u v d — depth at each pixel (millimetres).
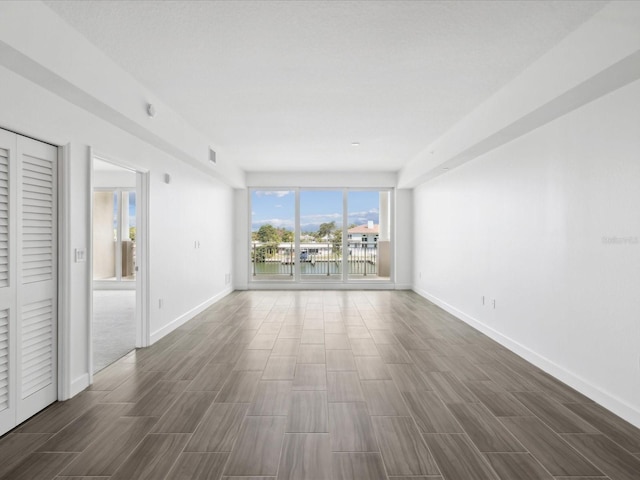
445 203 6523
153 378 3434
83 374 3188
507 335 4371
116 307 6898
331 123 4996
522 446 2340
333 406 2879
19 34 2191
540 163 3711
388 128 5207
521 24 2666
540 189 3711
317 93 3955
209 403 2926
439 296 6859
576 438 2436
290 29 2750
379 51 3072
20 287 2568
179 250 5395
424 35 2828
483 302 5000
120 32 2752
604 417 2715
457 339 4711
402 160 7414
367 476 2043
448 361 3900
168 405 2887
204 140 5656
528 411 2805
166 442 2373
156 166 4633
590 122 3033
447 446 2338
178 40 2879
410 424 2609
